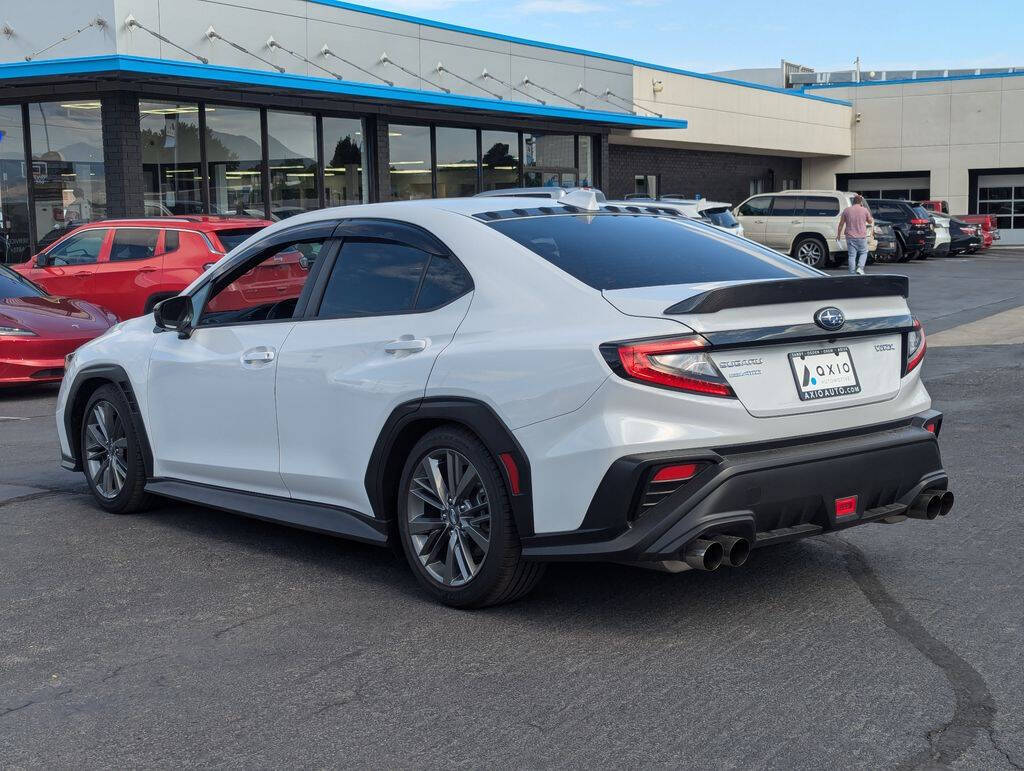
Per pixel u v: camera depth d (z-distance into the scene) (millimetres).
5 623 4336
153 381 5730
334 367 4742
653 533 3766
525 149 27484
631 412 3805
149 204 18938
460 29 24766
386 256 4793
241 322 5363
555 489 3938
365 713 3445
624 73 30641
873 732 3234
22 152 19172
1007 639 3965
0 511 6184
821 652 3873
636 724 3316
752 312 3951
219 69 18125
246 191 20625
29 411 9945
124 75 17531
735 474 3801
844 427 4172
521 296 4246
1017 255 37000
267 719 3418
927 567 4844
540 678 3693
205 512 6152
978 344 13242
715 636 4051
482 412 4129
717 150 38062
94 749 3236
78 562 5168
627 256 4449
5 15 18562
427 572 4469
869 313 4281
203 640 4125
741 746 3156
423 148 24594
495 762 3094
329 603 4527
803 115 41250
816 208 29203
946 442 7535
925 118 43969
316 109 21750
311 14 21141
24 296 11414
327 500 4898
